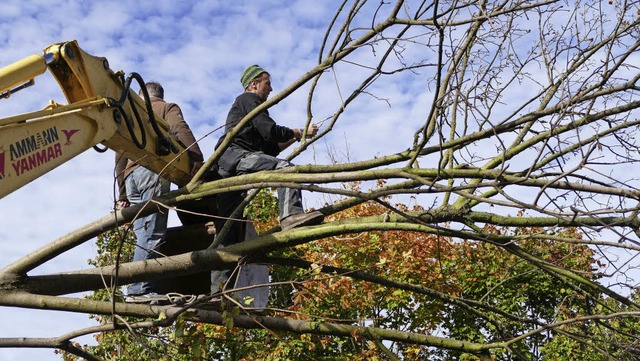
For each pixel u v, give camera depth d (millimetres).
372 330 7059
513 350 7004
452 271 15469
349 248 13812
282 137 7336
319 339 13859
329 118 6973
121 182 7699
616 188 5508
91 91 6293
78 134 6086
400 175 6043
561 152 6488
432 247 15148
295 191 6918
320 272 6758
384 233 14477
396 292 14758
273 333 7004
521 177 5781
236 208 7250
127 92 6531
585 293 7012
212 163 6973
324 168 6754
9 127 5562
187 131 7637
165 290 7602
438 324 15359
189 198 6922
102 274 6559
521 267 15102
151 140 6949
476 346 7094
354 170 6656
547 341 14422
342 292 13242
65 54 6109
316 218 6773
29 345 6387
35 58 5906
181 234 7793
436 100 5855
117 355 14656
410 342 7133
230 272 7383
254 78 7805
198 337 6719
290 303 14789
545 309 14953
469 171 6363
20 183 5551
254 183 6500
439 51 5672
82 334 6383
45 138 5793
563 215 5258
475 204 6906
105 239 11258
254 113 6785
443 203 6871
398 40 6316
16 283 6594
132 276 6789
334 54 6492
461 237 6512
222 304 6461
